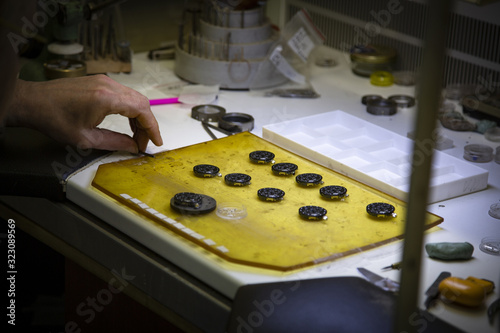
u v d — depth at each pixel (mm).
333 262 814
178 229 851
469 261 840
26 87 1005
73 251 964
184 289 827
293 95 1229
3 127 1033
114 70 1273
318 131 1115
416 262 678
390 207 885
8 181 964
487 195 967
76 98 985
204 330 819
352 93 1255
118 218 896
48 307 1265
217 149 1021
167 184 935
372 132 1098
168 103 1190
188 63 1251
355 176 967
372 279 794
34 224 1009
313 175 947
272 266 799
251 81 1239
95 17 1155
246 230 852
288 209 892
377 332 783
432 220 895
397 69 1313
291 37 1236
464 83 1228
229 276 794
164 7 1387
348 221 874
